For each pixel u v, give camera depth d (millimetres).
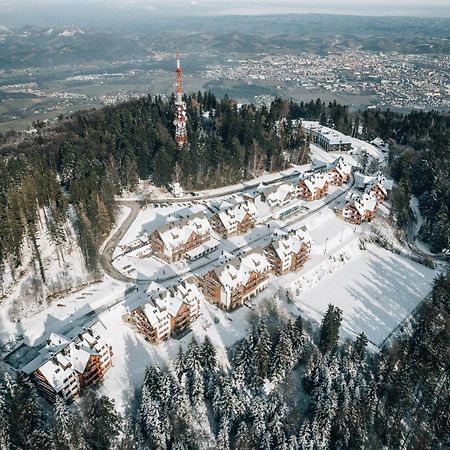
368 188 179000
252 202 162750
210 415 91000
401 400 96312
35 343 103625
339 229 162625
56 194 147625
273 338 109062
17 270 122938
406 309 129000
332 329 104062
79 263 130000
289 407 95000
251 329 109688
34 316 110875
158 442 82562
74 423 81375
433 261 154250
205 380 94938
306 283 135000
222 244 147250
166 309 106125
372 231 164500
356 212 165250
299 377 101562
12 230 118812
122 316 112812
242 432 86312
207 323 113250
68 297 118000
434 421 95000
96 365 93438
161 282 126750
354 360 102188
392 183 191375
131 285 124812
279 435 86312
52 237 130750
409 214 180000
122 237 146500
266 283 128750
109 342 105062
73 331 106500
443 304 125375
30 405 80062
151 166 182750
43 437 77125
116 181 170625
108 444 81312
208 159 184875
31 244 133000
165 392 87750
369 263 150250
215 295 118438
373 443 93312
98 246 139125
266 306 121000
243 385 95125
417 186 198625
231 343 107438
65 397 87125
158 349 104250
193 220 143750
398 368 100500
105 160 175500
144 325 104438
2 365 96812
